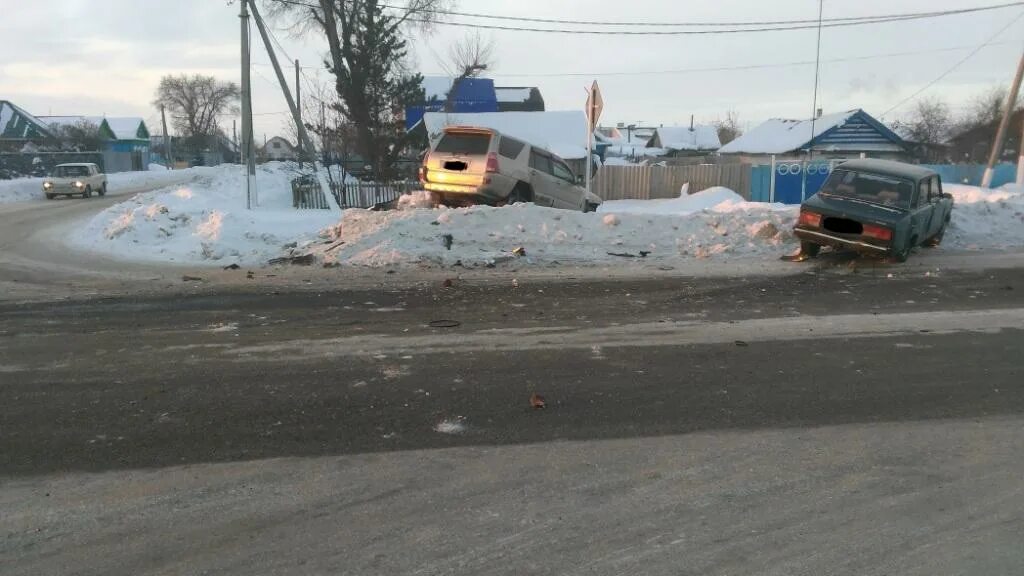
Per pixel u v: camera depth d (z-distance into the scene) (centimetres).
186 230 1416
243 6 1970
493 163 1368
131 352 636
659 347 664
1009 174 2962
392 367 599
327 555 331
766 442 460
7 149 5653
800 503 381
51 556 329
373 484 400
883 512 372
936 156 4459
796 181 2605
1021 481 405
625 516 367
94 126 6869
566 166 1567
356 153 3491
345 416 494
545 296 884
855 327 742
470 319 765
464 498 385
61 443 447
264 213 1738
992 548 338
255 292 904
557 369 598
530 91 5234
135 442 450
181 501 379
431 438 462
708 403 526
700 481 406
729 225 1271
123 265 1133
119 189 3750
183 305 829
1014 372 595
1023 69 2514
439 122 3225
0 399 519
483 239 1162
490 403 521
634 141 8344
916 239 1160
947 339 698
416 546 339
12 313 788
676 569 321
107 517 363
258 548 336
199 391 538
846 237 1101
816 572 319
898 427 484
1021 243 1353
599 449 448
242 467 419
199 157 8456
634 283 971
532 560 328
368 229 1177
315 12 3209
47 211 2266
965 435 470
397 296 880
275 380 564
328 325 735
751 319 773
